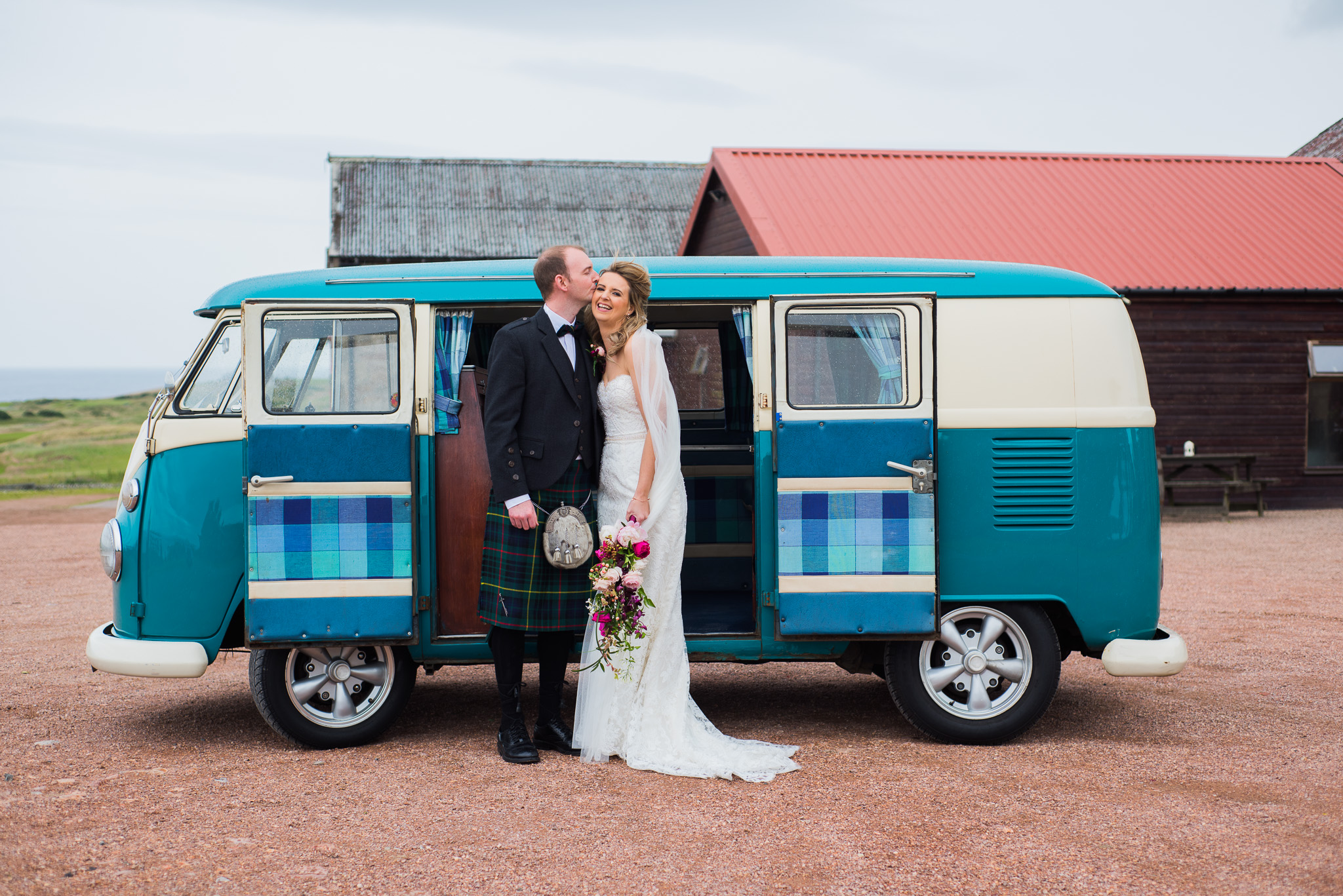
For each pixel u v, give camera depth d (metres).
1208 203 16.58
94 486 22.38
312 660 4.50
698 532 6.32
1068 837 3.43
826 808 3.72
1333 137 21.14
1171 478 15.05
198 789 3.94
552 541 4.14
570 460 4.22
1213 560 10.39
